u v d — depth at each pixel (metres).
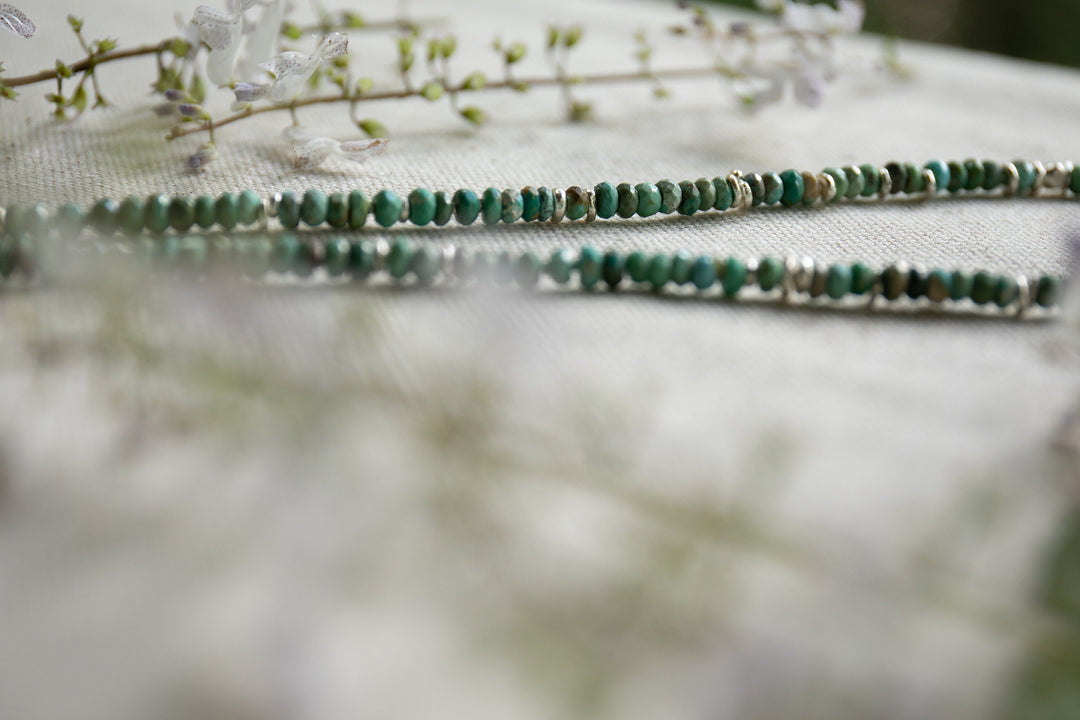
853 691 0.20
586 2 0.38
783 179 0.27
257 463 0.21
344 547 0.20
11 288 0.23
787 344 0.23
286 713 0.19
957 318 0.24
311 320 0.23
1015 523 0.21
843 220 0.26
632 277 0.24
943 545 0.21
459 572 0.20
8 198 0.25
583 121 0.30
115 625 0.20
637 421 0.22
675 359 0.23
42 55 0.29
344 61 0.28
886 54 0.34
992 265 0.25
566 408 0.22
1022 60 0.57
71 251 0.23
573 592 0.20
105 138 0.27
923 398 0.22
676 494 0.21
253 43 0.27
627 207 0.26
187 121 0.27
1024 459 0.22
